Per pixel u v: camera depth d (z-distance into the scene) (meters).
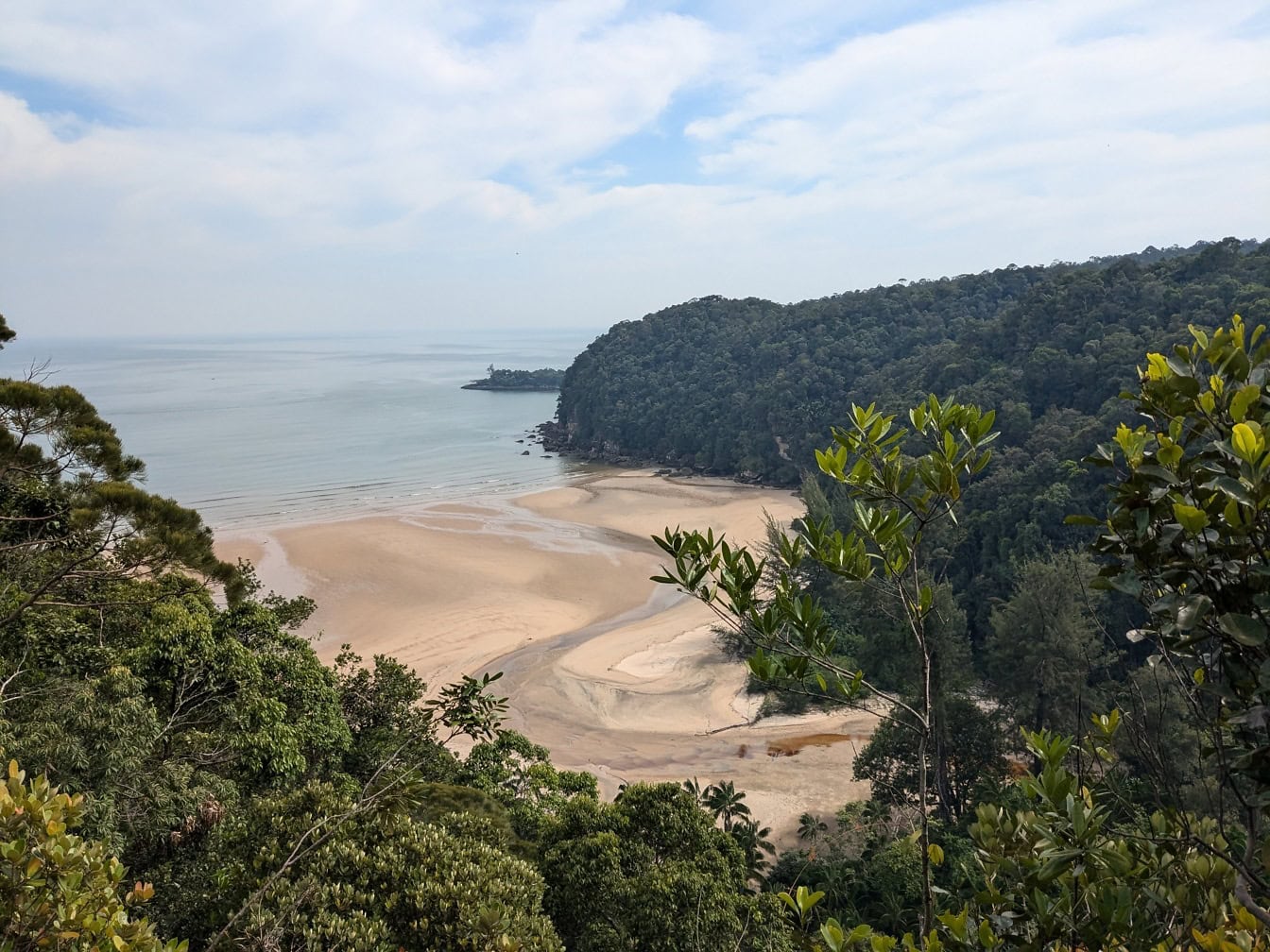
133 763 11.74
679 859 13.82
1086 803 3.46
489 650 42.78
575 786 20.73
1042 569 30.55
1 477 13.43
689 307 134.50
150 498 12.79
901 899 20.66
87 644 15.31
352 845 10.27
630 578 54.94
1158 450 3.21
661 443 105.88
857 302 112.94
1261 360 3.23
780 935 12.48
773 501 80.69
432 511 70.88
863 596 32.09
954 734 27.81
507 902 10.02
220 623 18.69
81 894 4.75
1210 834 3.58
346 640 42.81
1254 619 2.78
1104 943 3.26
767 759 32.84
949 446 3.80
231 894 10.12
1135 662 29.58
